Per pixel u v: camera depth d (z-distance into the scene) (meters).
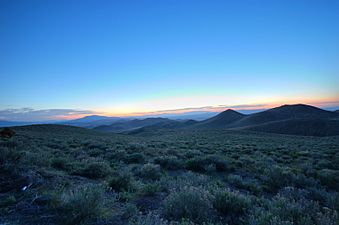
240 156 16.12
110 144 20.84
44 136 30.52
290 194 5.95
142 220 3.87
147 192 6.21
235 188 8.14
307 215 4.06
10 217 3.90
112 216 4.34
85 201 4.09
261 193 7.79
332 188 9.07
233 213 4.77
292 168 11.28
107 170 8.55
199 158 11.99
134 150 16.59
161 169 10.96
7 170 6.31
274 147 23.23
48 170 7.49
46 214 4.06
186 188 4.91
